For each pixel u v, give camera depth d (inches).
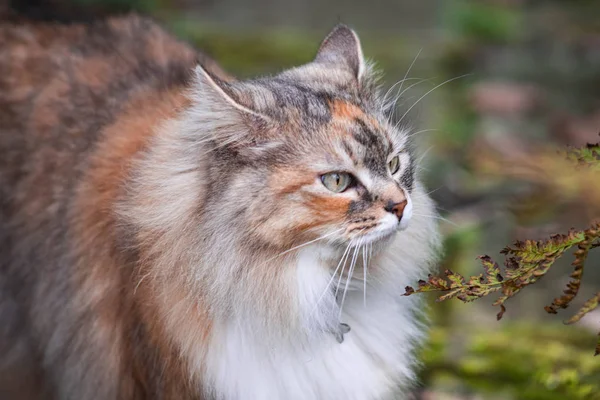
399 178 202.2
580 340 273.6
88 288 215.2
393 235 196.1
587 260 309.4
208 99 188.7
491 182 346.0
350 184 189.6
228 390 204.1
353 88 207.3
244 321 196.9
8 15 260.2
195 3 528.4
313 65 217.2
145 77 232.1
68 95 231.3
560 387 247.9
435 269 225.5
